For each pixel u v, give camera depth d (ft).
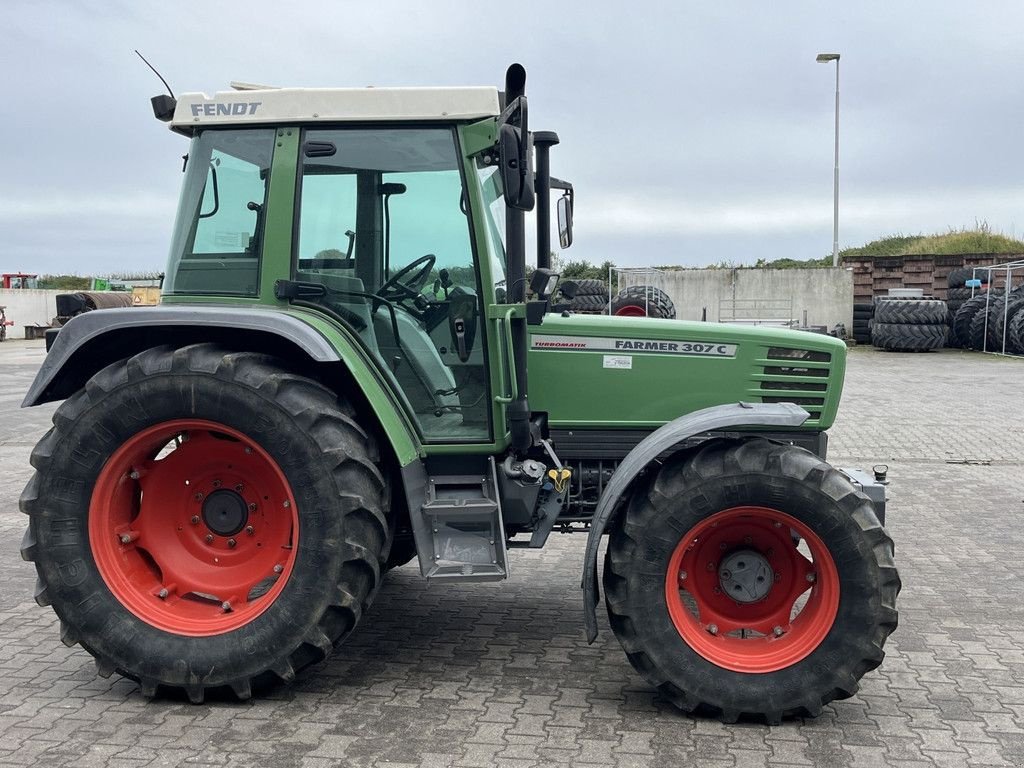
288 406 11.86
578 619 15.84
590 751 10.91
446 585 17.85
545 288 12.77
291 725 11.60
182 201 13.10
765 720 11.75
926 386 50.44
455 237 12.94
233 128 12.87
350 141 12.81
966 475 28.30
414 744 11.06
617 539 12.03
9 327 102.63
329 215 12.92
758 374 14.15
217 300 13.02
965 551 20.12
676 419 13.07
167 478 12.90
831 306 79.66
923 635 15.02
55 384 12.98
